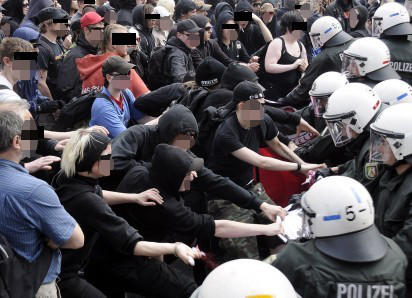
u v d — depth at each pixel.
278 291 2.27
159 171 3.67
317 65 5.77
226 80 4.92
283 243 4.16
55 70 6.38
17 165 2.99
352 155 4.30
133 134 4.16
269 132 4.69
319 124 5.10
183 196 4.30
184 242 3.96
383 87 4.07
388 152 3.28
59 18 6.41
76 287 3.36
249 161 4.38
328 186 2.72
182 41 6.59
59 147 4.38
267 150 4.84
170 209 3.65
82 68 5.60
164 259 4.23
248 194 4.08
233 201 4.09
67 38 7.39
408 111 3.27
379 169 3.58
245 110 4.32
